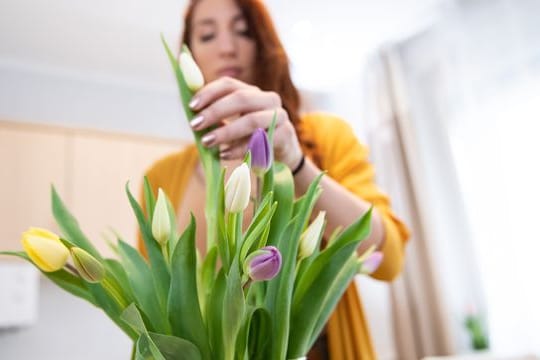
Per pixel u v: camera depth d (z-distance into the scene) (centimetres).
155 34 239
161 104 291
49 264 34
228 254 36
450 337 228
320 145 72
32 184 221
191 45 75
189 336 35
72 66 265
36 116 253
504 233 207
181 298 35
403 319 241
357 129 298
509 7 210
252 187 46
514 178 204
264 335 37
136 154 247
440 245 244
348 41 268
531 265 196
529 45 203
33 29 230
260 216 35
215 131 41
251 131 41
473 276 236
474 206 221
